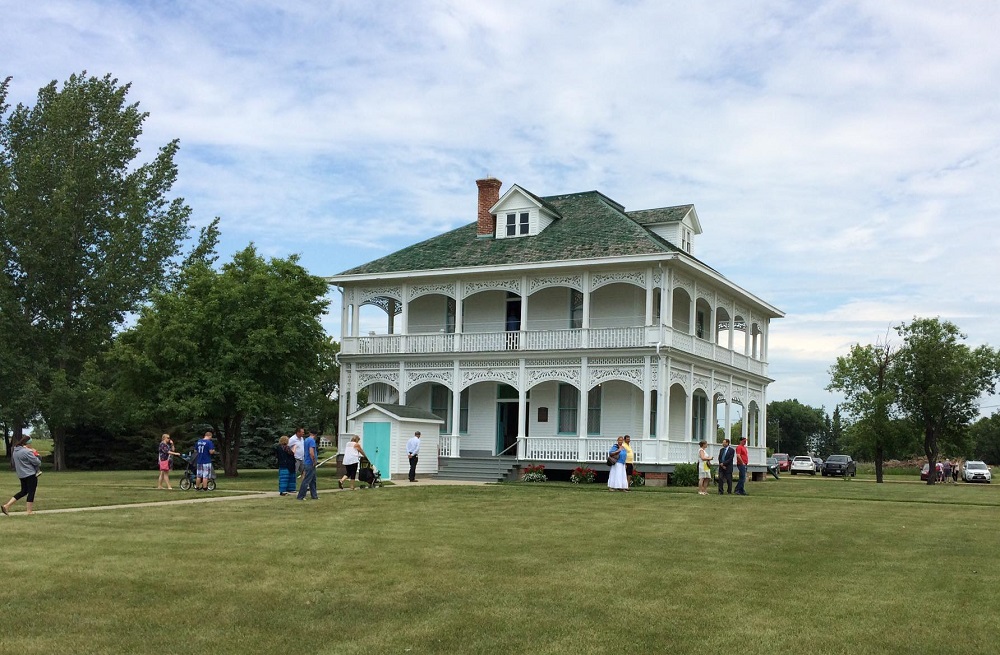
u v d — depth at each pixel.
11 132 56.06
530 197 40.97
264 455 57.38
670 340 36.09
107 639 9.19
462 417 42.00
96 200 54.50
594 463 36.12
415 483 32.94
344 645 9.02
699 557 14.41
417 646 9.03
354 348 42.31
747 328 46.53
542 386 40.19
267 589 11.57
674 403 41.09
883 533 18.14
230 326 37.62
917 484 50.00
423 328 43.59
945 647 9.16
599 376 37.00
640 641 9.27
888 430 55.94
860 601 11.20
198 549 14.66
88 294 53.31
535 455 37.34
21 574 12.38
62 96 54.28
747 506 24.20
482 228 42.84
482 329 42.06
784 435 143.88
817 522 20.14
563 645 9.09
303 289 39.75
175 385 36.97
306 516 19.80
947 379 56.59
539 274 38.50
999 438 114.00
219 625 9.78
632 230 38.16
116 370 52.50
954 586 12.21
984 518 22.11
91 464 54.22
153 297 39.00
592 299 40.12
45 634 9.38
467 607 10.67
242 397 36.66
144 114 57.91
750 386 46.78
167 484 28.25
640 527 18.41
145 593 11.28
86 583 11.80
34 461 20.09
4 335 50.34
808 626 9.95
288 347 38.22
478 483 33.66
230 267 39.84
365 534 16.70
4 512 19.94
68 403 50.25
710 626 9.91
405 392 40.88
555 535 16.89
